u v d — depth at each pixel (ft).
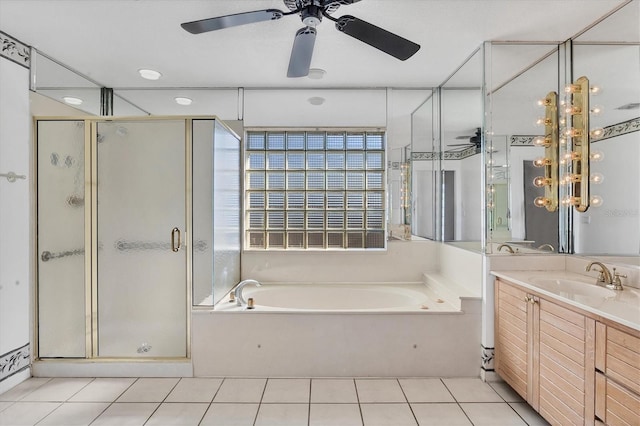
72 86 9.20
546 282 6.81
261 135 10.77
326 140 10.77
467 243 8.77
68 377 8.15
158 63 8.80
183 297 8.23
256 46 7.92
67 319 8.24
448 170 9.82
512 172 7.99
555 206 8.06
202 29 5.61
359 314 8.09
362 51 8.13
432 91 10.50
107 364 8.17
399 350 8.10
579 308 5.18
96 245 8.28
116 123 8.27
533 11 6.62
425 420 6.46
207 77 9.72
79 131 8.27
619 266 6.57
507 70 7.93
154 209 8.27
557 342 5.70
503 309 7.45
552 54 7.95
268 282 10.70
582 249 7.50
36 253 8.23
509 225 7.98
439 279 9.86
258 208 10.83
